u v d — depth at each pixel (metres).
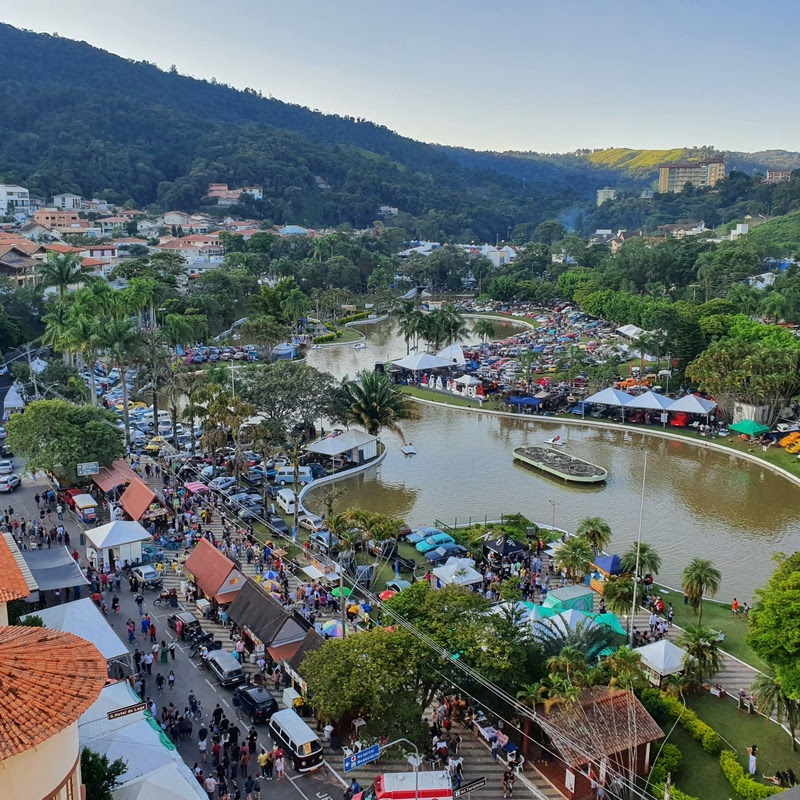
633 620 64.94
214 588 67.81
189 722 51.22
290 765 49.12
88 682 25.23
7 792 22.05
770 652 50.91
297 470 91.81
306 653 54.91
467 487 107.62
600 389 152.88
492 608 60.12
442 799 41.72
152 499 86.12
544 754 51.22
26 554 70.88
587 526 79.38
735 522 95.25
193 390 117.81
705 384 132.25
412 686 51.97
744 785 47.44
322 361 193.75
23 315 178.12
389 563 79.56
